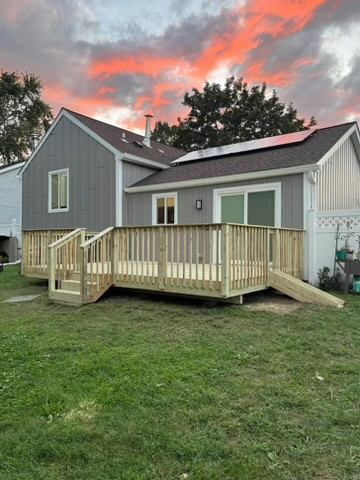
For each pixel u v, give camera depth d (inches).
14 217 797.9
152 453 78.5
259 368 126.0
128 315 207.3
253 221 343.9
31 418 93.8
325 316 195.9
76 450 79.7
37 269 327.0
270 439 83.4
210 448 79.8
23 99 1163.3
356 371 122.6
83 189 466.9
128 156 427.8
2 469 74.3
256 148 411.5
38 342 159.6
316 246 305.7
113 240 257.6
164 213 408.2
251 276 231.5
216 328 177.0
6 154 1145.4
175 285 226.5
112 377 119.8
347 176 404.5
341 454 77.8
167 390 108.7
